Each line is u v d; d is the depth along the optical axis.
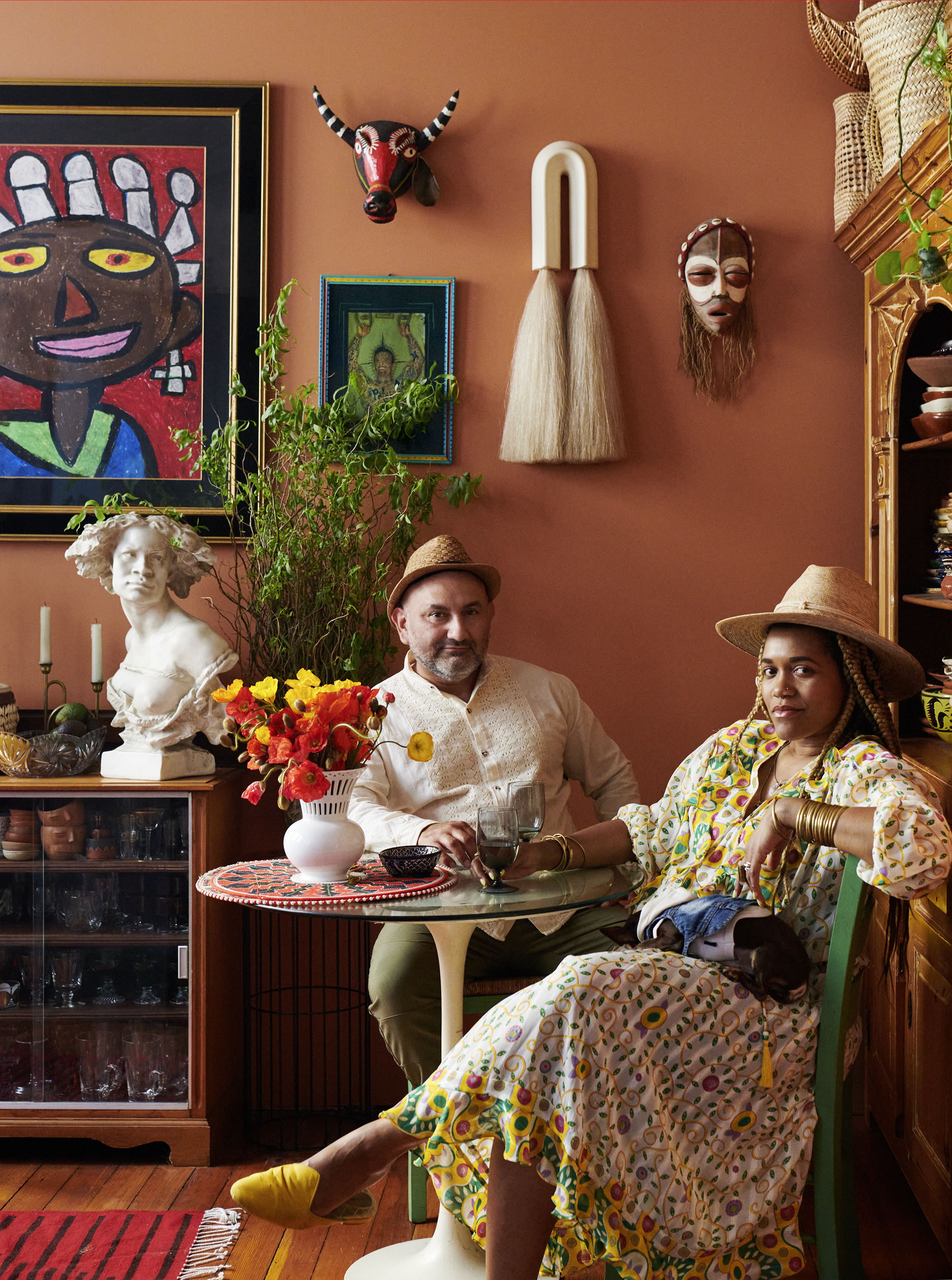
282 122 3.03
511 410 2.97
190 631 2.71
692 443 3.03
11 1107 2.63
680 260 2.98
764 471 3.03
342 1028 3.05
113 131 3.02
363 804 2.36
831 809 1.83
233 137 3.01
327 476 2.85
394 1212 2.41
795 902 1.95
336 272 3.04
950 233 2.13
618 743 3.04
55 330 3.04
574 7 3.02
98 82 3.01
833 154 3.00
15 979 2.65
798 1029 1.84
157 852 2.63
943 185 2.19
